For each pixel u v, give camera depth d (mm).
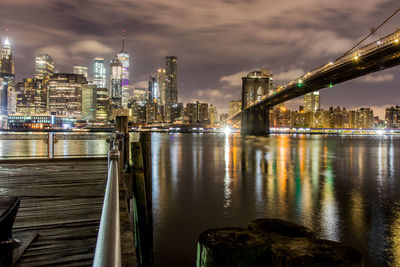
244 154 46938
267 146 72500
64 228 4711
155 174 24781
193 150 55531
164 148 61469
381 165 33188
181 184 20234
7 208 3170
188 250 9633
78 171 9852
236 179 22406
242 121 169750
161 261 8891
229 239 1432
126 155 8289
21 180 8430
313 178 23234
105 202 1947
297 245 1416
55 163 11602
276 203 15258
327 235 10930
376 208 14398
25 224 4883
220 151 53281
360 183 21203
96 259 1047
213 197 16500
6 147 51062
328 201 15734
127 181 6730
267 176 24016
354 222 12320
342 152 54875
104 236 1277
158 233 11094
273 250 1369
